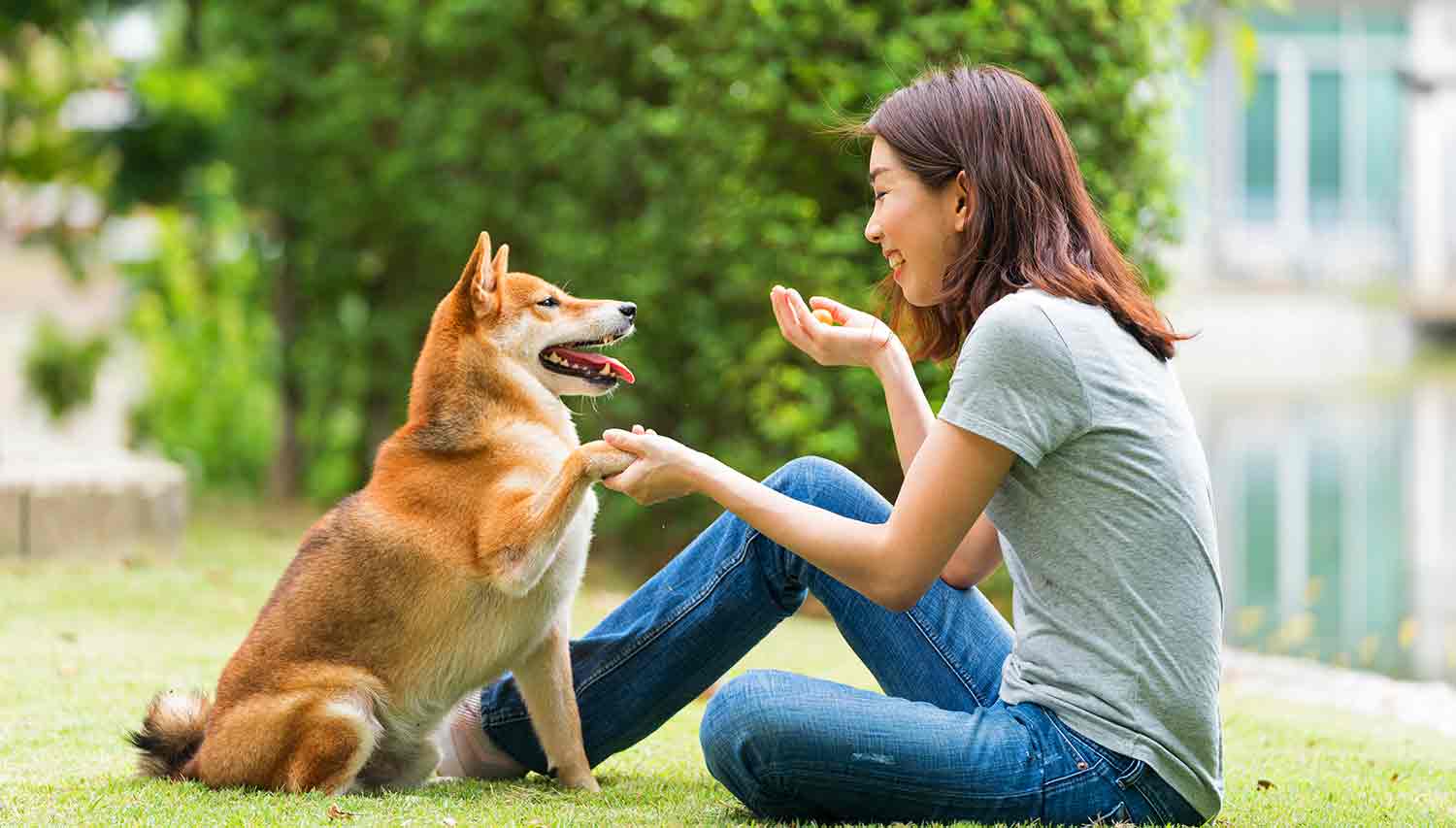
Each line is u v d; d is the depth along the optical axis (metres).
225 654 6.68
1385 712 6.39
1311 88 33.53
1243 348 32.59
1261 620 9.65
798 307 4.06
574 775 4.27
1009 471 3.38
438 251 12.21
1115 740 3.30
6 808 3.79
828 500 4.01
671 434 10.35
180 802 3.84
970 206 3.52
